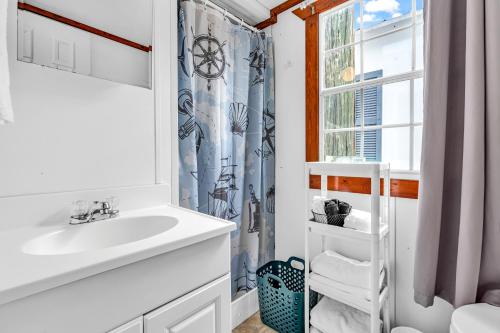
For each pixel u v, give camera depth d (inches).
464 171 37.5
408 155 53.4
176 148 49.4
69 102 36.1
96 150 38.8
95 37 39.0
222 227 31.8
